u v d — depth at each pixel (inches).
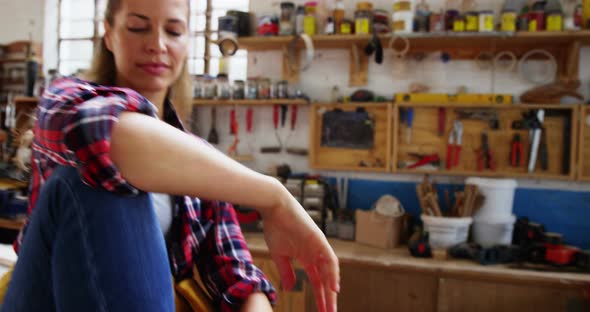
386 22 126.6
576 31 112.0
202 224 36.7
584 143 120.3
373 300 105.1
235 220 38.5
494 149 126.2
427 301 101.8
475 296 99.2
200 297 33.0
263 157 143.3
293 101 130.0
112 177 18.9
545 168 122.0
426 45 127.8
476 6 127.5
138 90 32.2
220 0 157.3
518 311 97.2
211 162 21.2
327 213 129.0
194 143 21.0
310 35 127.0
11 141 135.6
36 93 149.1
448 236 110.4
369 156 134.0
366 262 105.3
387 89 134.6
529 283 96.4
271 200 24.8
